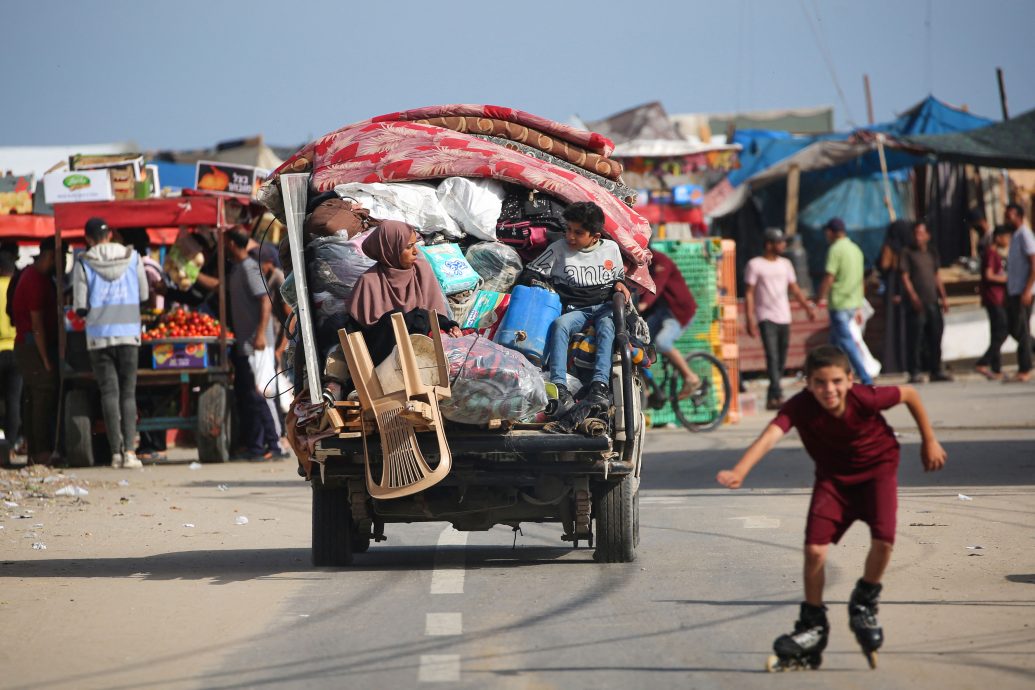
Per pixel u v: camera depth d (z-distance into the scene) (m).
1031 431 46.81
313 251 24.62
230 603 20.94
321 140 27.77
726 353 56.09
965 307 79.06
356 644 17.84
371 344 23.05
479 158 26.50
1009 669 15.77
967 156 81.81
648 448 46.81
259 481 40.69
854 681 15.45
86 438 45.66
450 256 24.77
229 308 48.62
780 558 24.34
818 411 16.03
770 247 56.22
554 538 28.55
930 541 25.38
